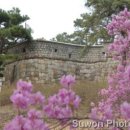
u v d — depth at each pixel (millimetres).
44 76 37219
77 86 21062
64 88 4844
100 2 36812
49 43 38125
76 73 38781
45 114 4598
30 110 4242
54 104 4633
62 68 38188
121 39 9102
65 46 38844
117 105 8570
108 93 9023
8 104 21250
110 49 9211
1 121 14805
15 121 4086
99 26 37906
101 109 8086
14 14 41750
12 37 38812
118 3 34844
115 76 8680
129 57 9039
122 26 9531
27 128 4047
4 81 40562
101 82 23500
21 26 37875
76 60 39031
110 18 37250
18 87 4363
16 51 39656
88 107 15156
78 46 39438
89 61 38969
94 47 38938
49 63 37719
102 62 38000
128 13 9680
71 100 4637
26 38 38156
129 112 4266
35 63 37312
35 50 37594
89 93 18516
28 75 37312
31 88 4395
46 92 22266
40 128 4184
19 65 38469
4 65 41031
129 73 6418
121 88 8234
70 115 4621
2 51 40562
